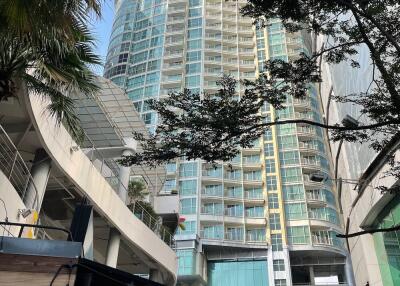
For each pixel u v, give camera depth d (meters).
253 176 73.00
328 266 66.81
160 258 23.28
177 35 89.56
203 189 69.88
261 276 64.12
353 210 26.06
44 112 14.51
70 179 17.28
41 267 5.63
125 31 94.19
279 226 67.19
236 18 94.00
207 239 64.94
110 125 20.97
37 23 7.90
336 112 29.70
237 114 8.74
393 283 20.58
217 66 86.00
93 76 11.67
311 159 73.75
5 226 12.14
